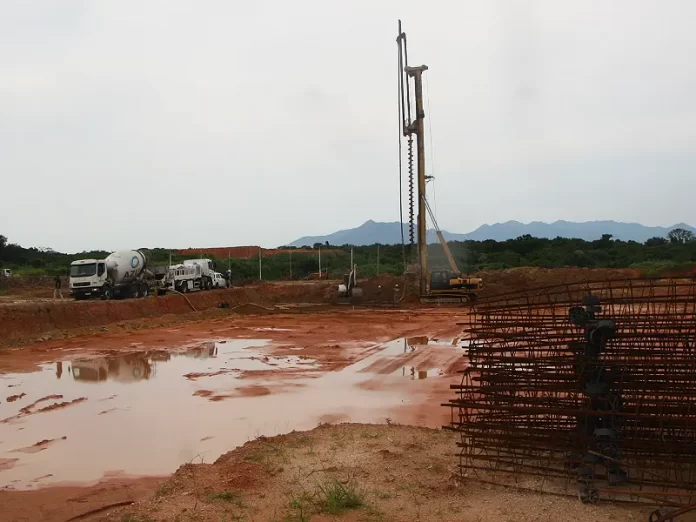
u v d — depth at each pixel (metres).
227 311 34.84
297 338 23.53
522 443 6.84
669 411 6.32
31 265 65.88
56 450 9.63
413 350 19.98
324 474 7.23
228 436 10.30
